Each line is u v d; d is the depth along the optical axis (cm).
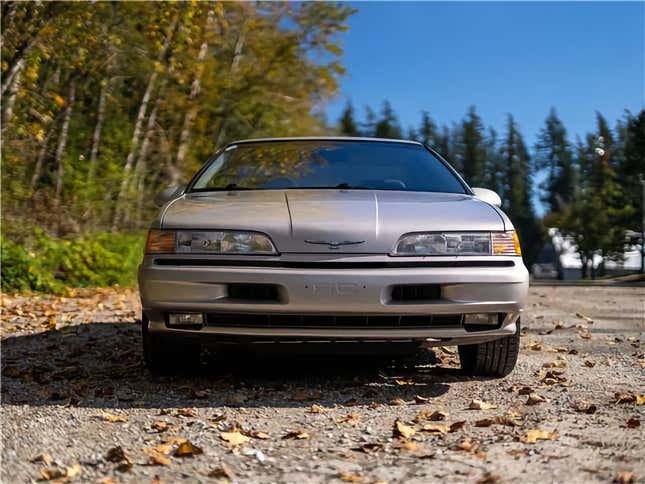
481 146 8119
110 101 1819
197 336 394
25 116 1383
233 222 390
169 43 1642
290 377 445
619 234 5025
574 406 370
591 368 483
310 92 2270
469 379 443
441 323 391
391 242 384
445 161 514
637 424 331
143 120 1978
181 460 285
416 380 439
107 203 1543
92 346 577
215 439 312
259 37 2169
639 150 4559
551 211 8350
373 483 257
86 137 1731
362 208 405
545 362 503
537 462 278
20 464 279
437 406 376
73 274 1245
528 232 8388
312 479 262
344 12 2184
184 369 442
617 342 610
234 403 379
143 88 1939
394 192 453
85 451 296
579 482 256
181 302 384
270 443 308
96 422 340
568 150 8494
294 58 2198
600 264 5450
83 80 1720
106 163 1644
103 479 262
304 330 382
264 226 386
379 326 384
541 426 333
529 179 8519
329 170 482
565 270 6206
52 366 492
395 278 377
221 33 2075
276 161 494
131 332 653
